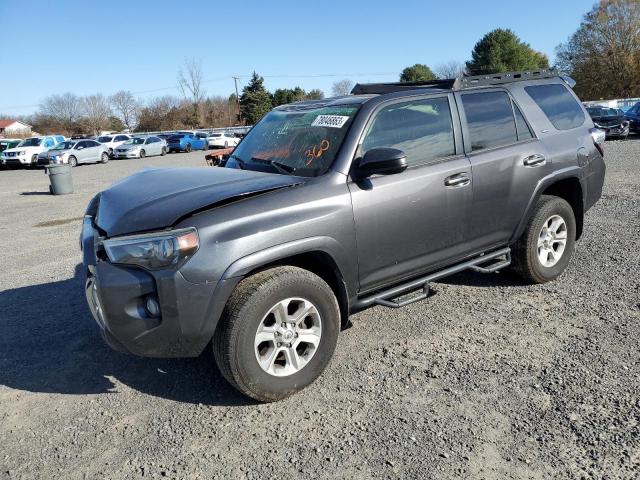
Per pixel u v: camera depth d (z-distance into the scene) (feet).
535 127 15.39
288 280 10.39
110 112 279.69
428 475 8.45
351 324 14.29
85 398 11.45
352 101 12.98
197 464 9.05
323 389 11.18
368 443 9.33
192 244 9.62
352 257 11.46
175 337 9.86
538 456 8.75
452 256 13.60
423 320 14.33
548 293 15.72
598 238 21.27
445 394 10.73
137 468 9.04
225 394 11.27
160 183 11.94
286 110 14.92
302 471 8.72
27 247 26.48
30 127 309.22
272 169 12.59
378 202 11.71
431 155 12.99
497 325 13.79
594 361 11.66
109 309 9.81
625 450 8.76
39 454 9.57
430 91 13.39
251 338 10.12
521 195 14.67
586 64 186.39
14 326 15.53
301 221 10.60
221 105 259.39
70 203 43.04
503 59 191.62
